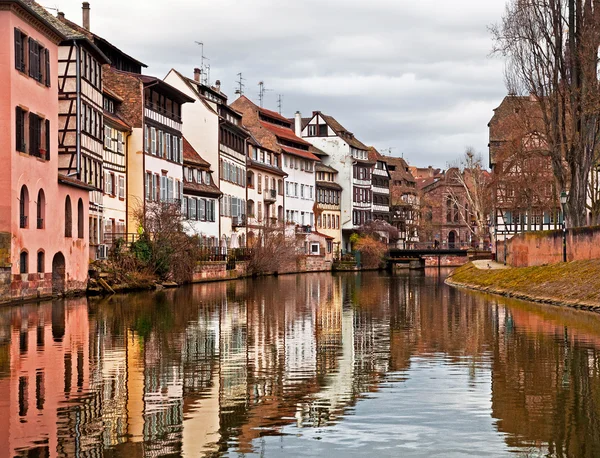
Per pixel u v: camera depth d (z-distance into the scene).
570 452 11.57
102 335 24.91
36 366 18.75
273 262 84.56
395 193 156.50
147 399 15.04
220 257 74.75
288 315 32.81
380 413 13.92
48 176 43.81
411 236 155.00
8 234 38.62
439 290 54.25
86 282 48.94
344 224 127.81
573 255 47.53
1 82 39.47
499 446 11.87
